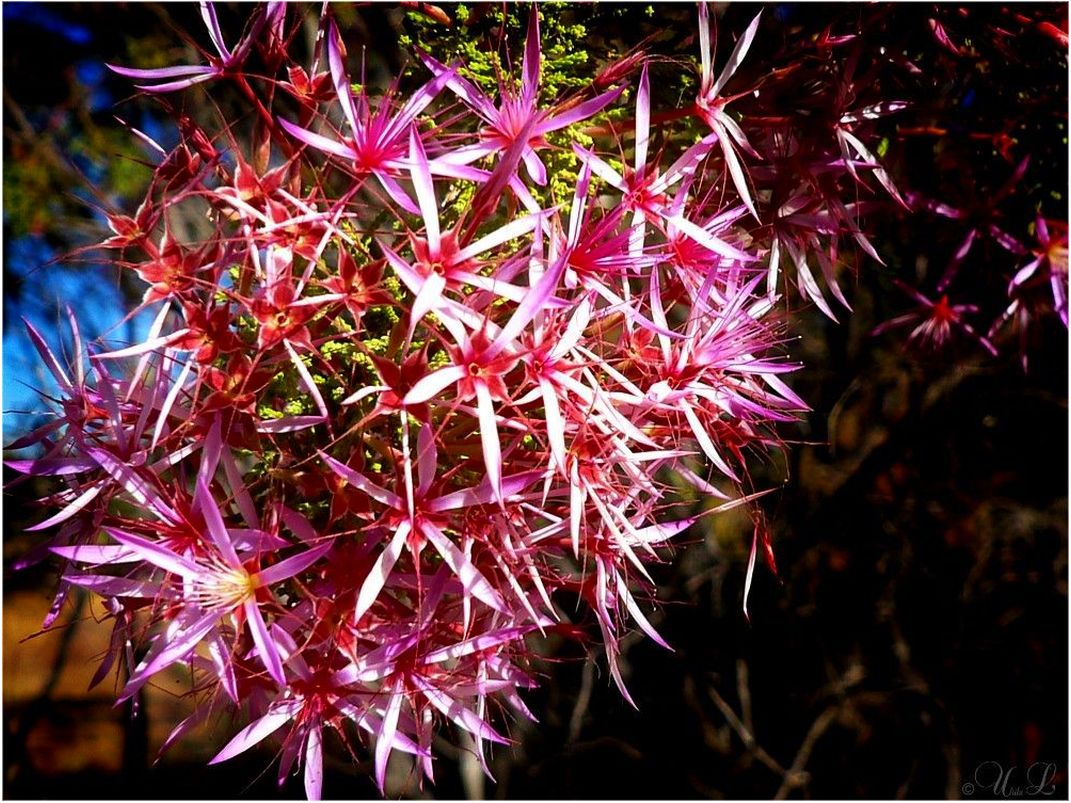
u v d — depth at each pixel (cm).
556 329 11
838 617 36
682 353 12
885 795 38
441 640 11
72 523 12
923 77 16
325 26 12
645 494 13
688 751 40
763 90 15
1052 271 17
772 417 12
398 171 11
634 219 12
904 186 17
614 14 15
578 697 39
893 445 33
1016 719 36
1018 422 33
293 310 10
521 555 11
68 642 37
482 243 10
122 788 36
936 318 20
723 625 37
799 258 15
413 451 11
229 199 10
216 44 12
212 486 12
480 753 11
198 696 12
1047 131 17
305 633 11
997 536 35
